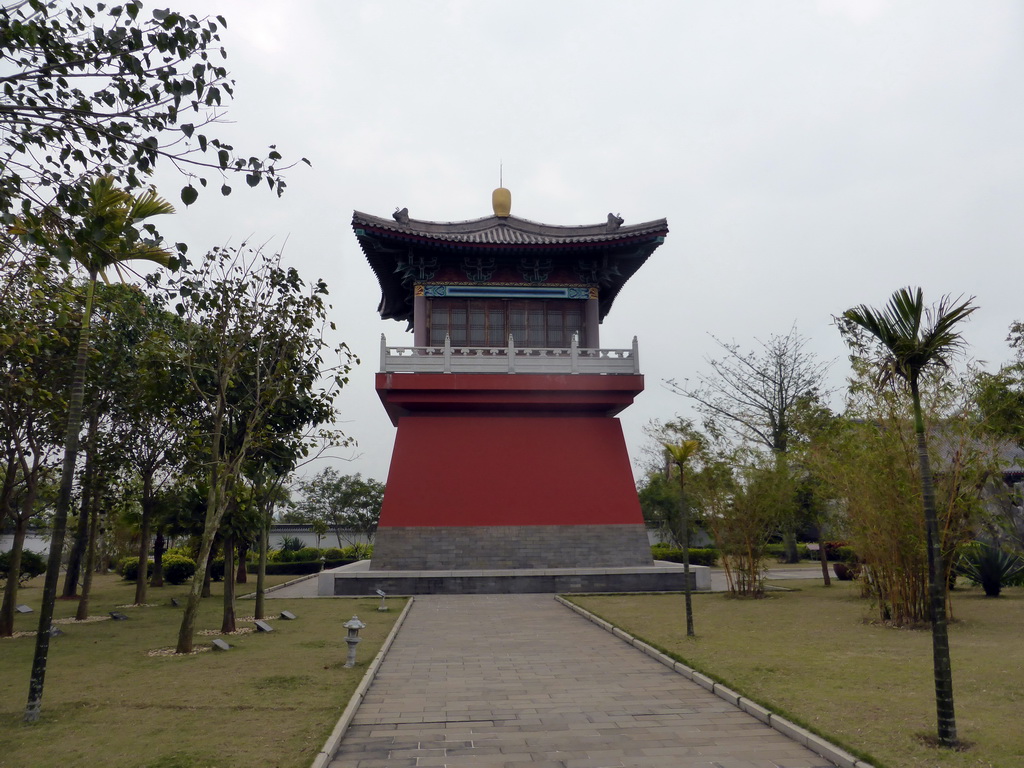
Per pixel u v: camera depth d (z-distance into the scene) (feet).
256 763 26.63
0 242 34.63
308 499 188.14
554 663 47.26
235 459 58.39
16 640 59.00
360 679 41.37
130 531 126.82
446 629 62.69
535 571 92.48
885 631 56.18
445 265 107.86
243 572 123.24
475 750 29.30
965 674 39.40
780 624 61.16
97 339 61.00
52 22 25.18
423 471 98.43
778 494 83.35
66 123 25.31
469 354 105.19
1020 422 63.77
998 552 76.54
